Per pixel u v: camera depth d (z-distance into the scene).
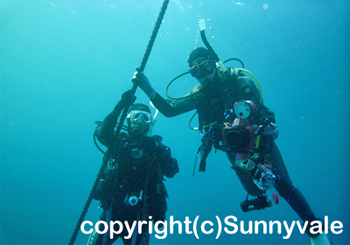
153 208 2.67
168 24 19.02
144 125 3.05
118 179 2.71
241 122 1.96
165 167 2.90
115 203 2.66
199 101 2.89
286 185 2.50
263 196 1.98
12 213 19.06
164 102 2.65
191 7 17.02
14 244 12.40
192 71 2.75
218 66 2.79
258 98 2.49
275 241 10.76
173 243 10.59
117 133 2.25
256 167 1.89
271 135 1.98
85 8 19.16
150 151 2.89
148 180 2.76
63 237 13.37
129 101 2.22
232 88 2.61
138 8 17.77
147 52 2.14
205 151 2.55
